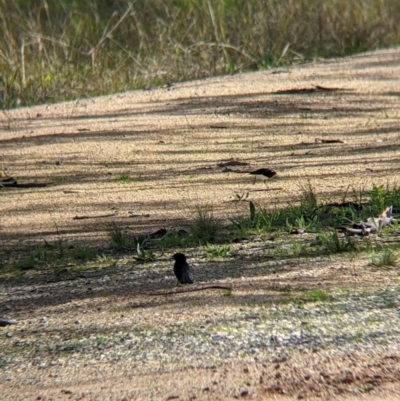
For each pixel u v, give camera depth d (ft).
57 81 144.36
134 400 36.78
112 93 142.92
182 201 76.54
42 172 91.86
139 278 53.47
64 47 154.40
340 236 60.18
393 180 79.36
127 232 67.31
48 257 61.41
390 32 184.34
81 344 42.52
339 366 38.58
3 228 71.31
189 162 93.25
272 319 43.42
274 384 37.29
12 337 44.29
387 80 140.26
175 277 52.65
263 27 169.37
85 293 51.26
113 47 162.20
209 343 41.32
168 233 65.10
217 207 73.31
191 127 110.83
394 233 59.72
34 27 155.94
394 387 36.78
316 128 107.76
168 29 164.35
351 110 118.11
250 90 134.92
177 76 153.07
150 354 40.75
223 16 169.07
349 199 72.08
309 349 40.22
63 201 79.41
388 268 50.85
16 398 37.68
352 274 50.01
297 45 170.60
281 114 116.88
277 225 64.90
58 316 47.01
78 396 37.47
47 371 40.06
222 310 45.06
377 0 187.52
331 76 145.59
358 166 86.69
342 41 175.22
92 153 99.40
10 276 57.36
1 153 101.45
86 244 64.69
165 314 45.29
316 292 46.88
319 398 36.11
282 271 51.80
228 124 111.86
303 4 175.73
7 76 142.31
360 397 36.09
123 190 82.43
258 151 96.73
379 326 42.22
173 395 36.94
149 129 110.63
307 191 76.07
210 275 52.29
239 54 163.12
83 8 173.78
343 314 43.70
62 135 109.60
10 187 86.33
